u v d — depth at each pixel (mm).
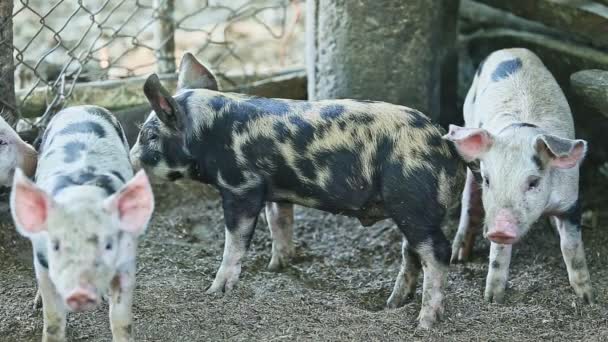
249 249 7512
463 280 7023
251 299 6535
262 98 6562
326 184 6312
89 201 5125
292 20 11016
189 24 10648
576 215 6605
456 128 6125
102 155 5812
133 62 9727
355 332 6066
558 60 8250
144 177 5094
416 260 6547
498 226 6031
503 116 6824
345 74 7930
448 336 6082
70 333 6016
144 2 10359
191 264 7156
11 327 6098
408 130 6203
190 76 6895
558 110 6934
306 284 7020
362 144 6230
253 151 6359
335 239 7656
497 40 8695
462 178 6316
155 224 7801
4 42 7250
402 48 7832
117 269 5254
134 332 5953
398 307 6617
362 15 7770
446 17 8250
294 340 5945
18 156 6492
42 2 10320
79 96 8023
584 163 8312
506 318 6328
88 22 10070
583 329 6270
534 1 8125
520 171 6125
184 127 6402
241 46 10508
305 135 6305
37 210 5094
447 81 8578
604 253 7355
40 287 5535
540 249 7438
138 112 8039
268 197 6531
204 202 8180
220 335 6023
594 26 7918
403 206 6129
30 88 8008
